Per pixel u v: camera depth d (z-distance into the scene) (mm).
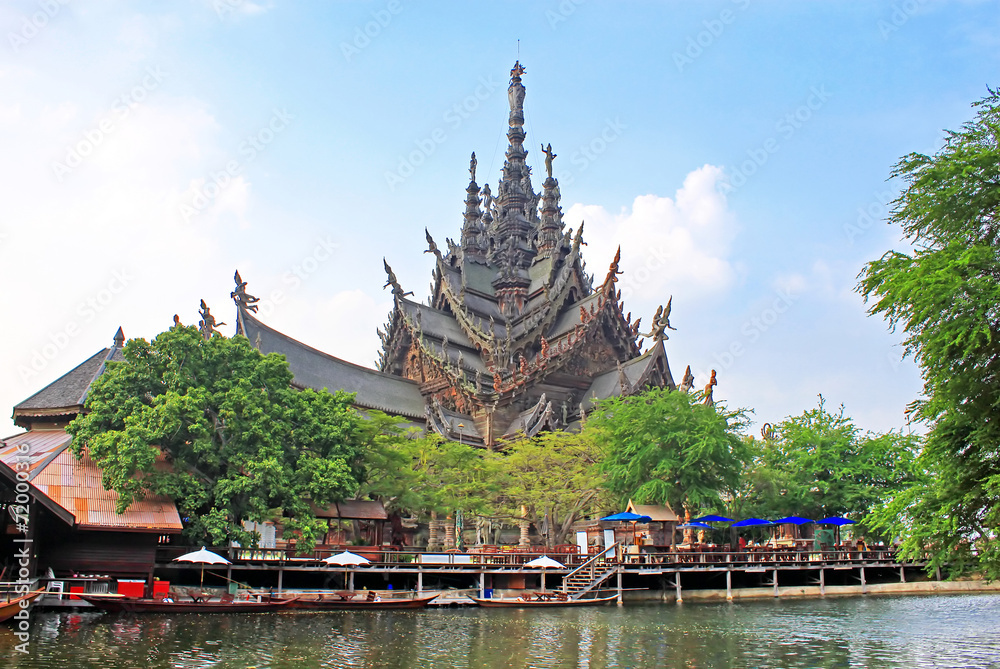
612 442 67938
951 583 68688
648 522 60812
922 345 25531
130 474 42938
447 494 61719
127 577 43094
